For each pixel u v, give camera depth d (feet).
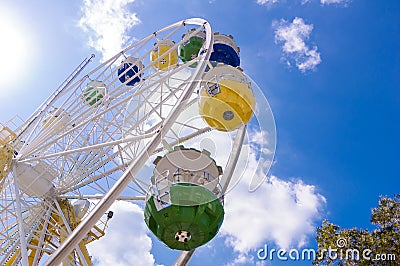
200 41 72.59
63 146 66.18
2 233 61.05
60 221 68.39
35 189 64.90
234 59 67.87
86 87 73.36
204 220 37.04
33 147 64.80
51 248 62.44
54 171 66.59
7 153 61.36
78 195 67.41
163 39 71.31
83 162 65.62
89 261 64.54
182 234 37.99
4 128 64.28
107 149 63.05
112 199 37.68
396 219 64.59
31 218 64.59
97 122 62.85
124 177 37.81
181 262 44.09
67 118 69.67
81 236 37.09
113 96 64.28
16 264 60.85
